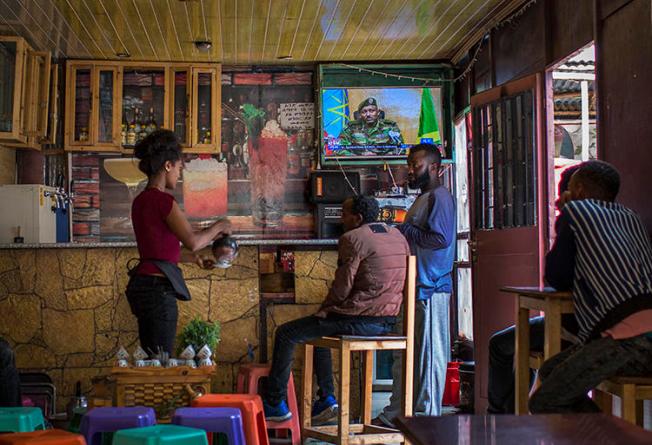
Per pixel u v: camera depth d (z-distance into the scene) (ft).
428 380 17.56
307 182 28.60
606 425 4.72
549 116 19.11
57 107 27.50
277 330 15.84
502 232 20.12
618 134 15.14
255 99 28.76
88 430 10.12
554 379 10.40
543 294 11.46
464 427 4.69
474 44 25.25
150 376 13.61
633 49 14.51
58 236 26.53
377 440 15.15
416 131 27.84
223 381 18.45
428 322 17.52
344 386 15.01
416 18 22.94
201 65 27.94
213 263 15.56
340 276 15.58
